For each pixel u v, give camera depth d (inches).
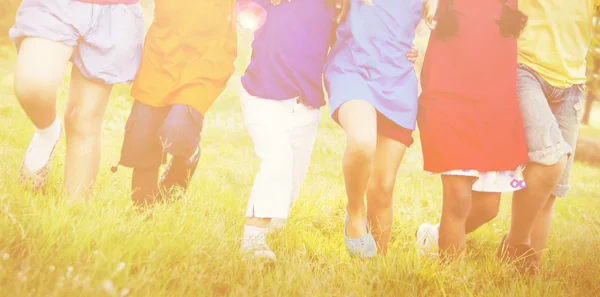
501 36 161.3
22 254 122.0
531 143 166.1
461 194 163.2
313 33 157.9
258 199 153.9
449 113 160.7
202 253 138.3
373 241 160.7
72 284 109.3
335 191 231.6
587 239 210.1
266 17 157.3
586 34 173.6
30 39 154.1
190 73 163.0
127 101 397.1
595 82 753.6
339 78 156.9
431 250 167.2
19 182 166.9
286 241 165.5
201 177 220.5
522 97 167.6
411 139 161.5
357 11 157.6
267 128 156.8
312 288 135.4
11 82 387.9
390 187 163.0
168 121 159.5
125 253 130.0
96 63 160.2
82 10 156.3
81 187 164.1
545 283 159.5
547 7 168.9
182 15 163.5
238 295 127.0
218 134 382.6
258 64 157.1
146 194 170.4
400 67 158.6
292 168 161.6
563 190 181.5
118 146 283.6
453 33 160.2
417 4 159.5
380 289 142.9
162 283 122.9
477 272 160.4
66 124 164.2
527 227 172.9
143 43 169.6
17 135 246.1
